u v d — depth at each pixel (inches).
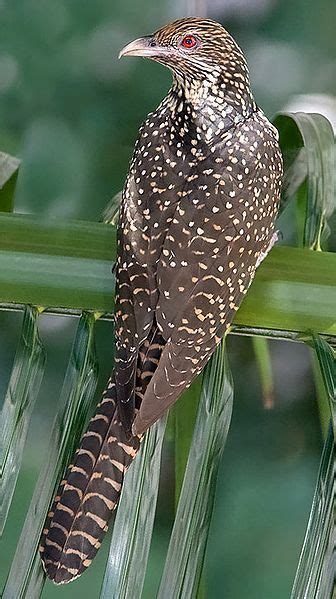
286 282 235.0
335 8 261.3
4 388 256.8
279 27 261.7
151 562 255.4
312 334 234.7
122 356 233.9
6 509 230.8
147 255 235.1
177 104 238.1
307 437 258.2
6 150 258.4
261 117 238.5
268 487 257.3
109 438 232.8
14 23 259.4
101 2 259.9
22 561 231.0
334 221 251.4
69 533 231.6
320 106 260.2
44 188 258.2
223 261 235.1
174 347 234.2
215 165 236.7
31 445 256.2
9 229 234.1
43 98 259.4
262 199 236.7
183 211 235.6
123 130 259.6
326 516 231.0
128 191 236.4
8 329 257.3
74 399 231.9
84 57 259.8
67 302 234.2
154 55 238.4
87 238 234.5
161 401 233.1
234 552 255.8
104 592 231.0
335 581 230.7
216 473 231.8
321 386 236.8
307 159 236.2
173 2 260.5
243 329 235.3
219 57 238.2
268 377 238.8
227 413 232.4
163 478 256.8
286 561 255.6
